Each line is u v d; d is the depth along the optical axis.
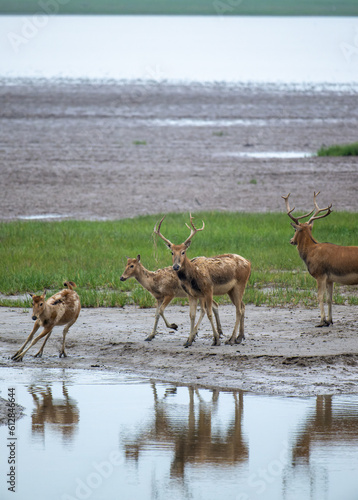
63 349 37.66
